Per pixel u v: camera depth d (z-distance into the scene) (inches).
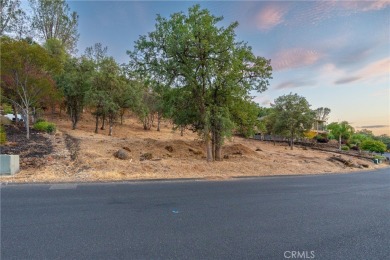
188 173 526.6
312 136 2468.0
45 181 390.6
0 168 423.5
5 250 156.7
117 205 267.9
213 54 627.5
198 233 193.3
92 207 257.3
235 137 2028.8
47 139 813.2
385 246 179.9
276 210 270.7
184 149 901.8
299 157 1099.3
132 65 656.4
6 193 309.7
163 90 687.7
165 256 153.3
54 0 1748.3
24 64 776.3
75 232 188.2
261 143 1856.5
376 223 235.8
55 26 1786.4
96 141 851.4
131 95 1283.2
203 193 348.2
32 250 157.5
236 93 709.3
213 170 579.8
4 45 747.4
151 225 208.1
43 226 199.2
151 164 555.5
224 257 154.3
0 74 759.1
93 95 1140.5
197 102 688.4
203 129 697.0
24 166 483.5
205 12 614.2
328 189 435.2
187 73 619.2
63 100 1263.5
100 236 181.8
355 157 1509.6
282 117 1610.5
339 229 214.8
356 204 319.3
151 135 1438.2
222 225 213.6
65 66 1239.5
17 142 705.6
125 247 164.6
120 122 1806.1
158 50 637.9
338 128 2025.1
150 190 356.5
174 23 617.9
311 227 217.3
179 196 322.7
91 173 452.4
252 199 321.7
